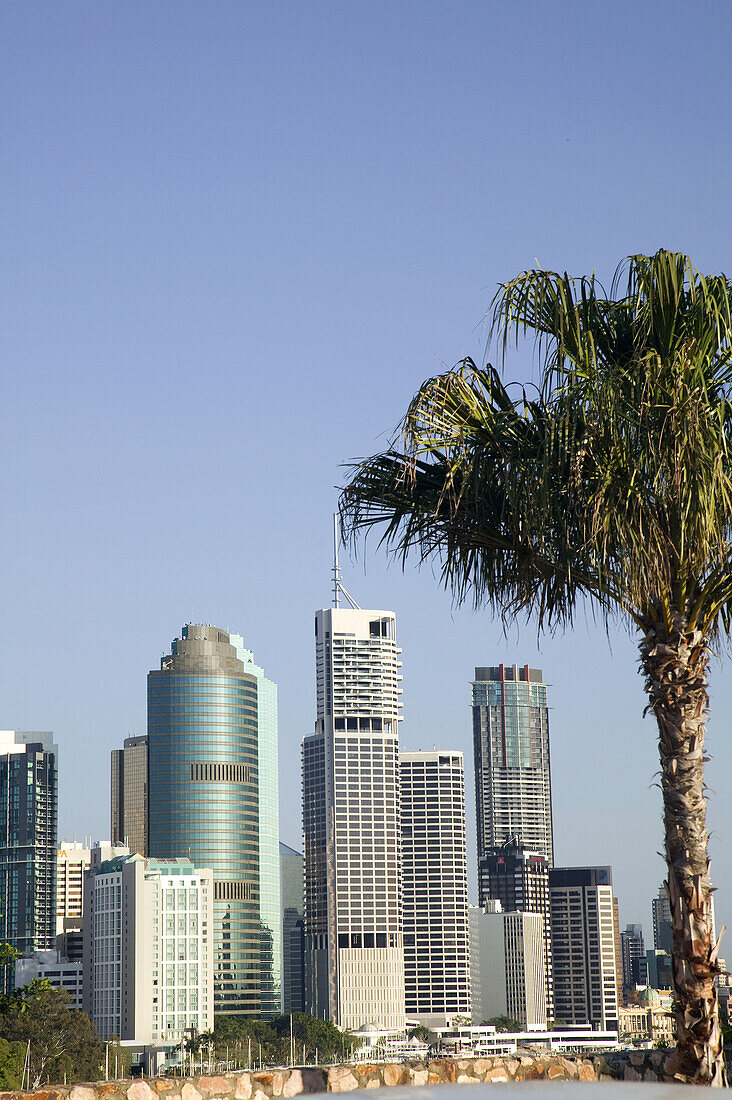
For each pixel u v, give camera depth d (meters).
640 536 17.88
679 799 18.70
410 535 20.69
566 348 18.98
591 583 19.66
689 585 19.12
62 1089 17.42
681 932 18.33
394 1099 12.95
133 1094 17.75
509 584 20.39
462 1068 20.16
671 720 18.98
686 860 18.45
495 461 19.30
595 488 18.20
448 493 19.91
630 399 18.16
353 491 20.77
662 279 18.84
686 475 17.66
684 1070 18.03
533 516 18.38
